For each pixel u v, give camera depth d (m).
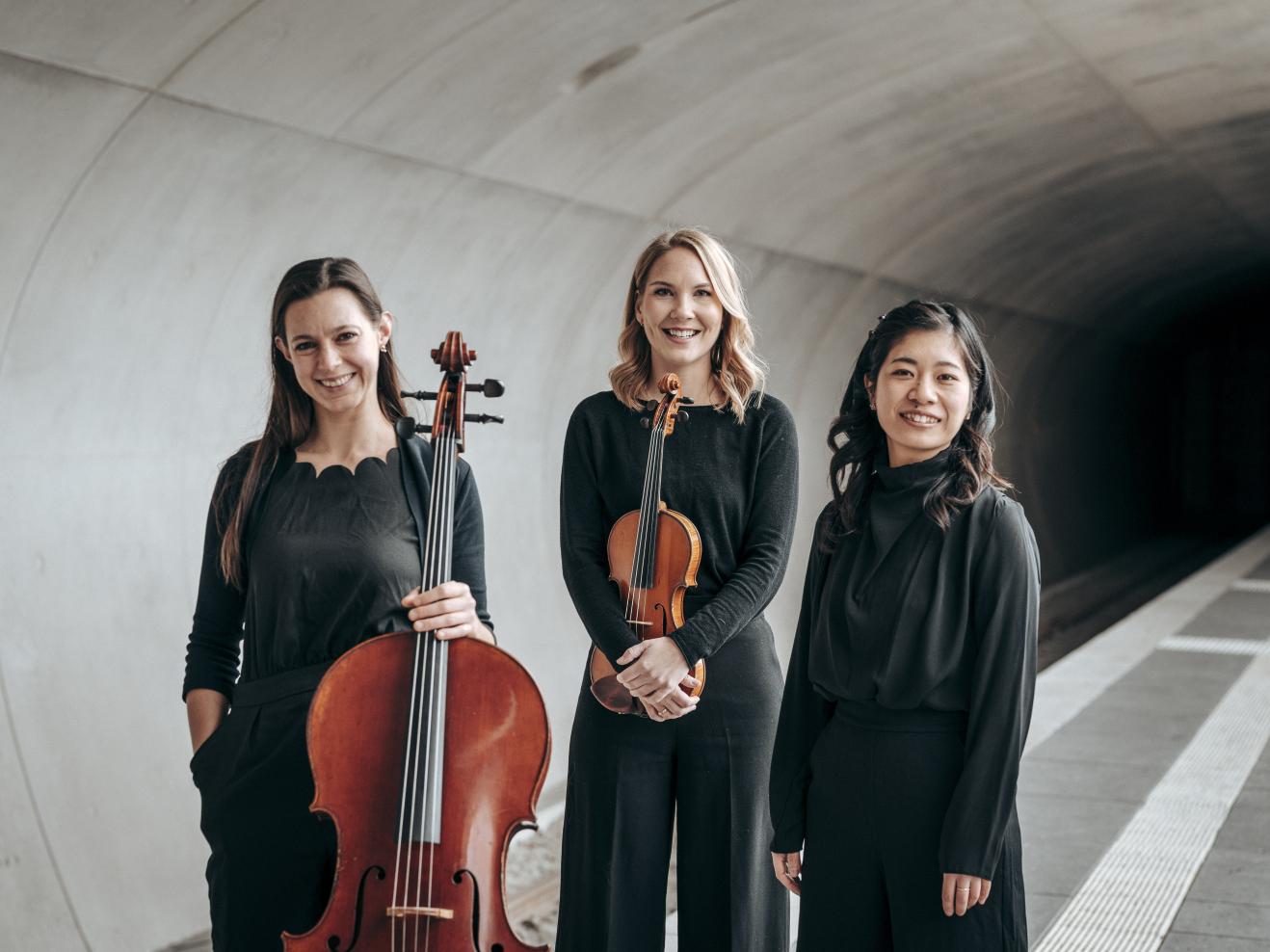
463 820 2.48
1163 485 28.42
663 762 2.94
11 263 4.46
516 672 2.53
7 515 4.76
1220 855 4.58
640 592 2.86
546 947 2.46
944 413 2.53
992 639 2.43
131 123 4.47
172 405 5.48
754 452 2.99
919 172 9.72
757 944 2.96
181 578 5.55
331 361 2.58
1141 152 11.11
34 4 3.78
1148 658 8.21
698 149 7.44
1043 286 15.95
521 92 5.82
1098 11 7.18
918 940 2.47
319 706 2.47
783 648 10.96
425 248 6.46
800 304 10.54
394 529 2.66
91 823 4.94
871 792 2.51
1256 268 21.61
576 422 3.07
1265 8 7.38
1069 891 4.25
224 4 4.20
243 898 2.56
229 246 5.35
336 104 5.11
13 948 4.50
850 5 6.23
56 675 4.90
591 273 7.97
